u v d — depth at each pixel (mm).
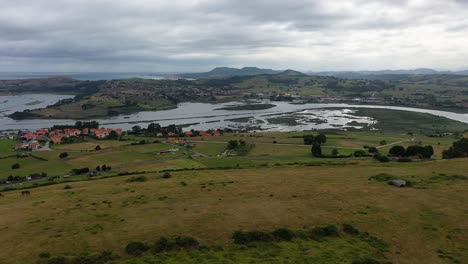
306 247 37875
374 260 34625
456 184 62375
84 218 48469
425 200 53344
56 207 55500
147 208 52125
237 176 78500
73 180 98375
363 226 43656
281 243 38906
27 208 55875
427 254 36750
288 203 52750
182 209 50906
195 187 65938
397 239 40094
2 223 47938
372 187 61750
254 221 45094
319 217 46469
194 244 38406
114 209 52438
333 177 72438
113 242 39656
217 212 48844
